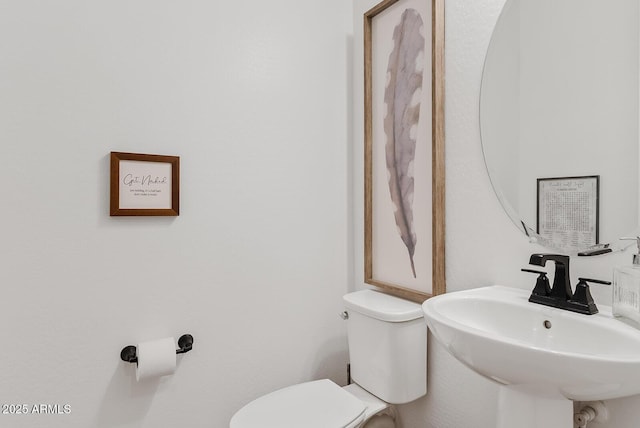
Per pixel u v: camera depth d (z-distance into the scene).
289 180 1.68
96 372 1.28
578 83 1.00
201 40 1.47
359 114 1.83
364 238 1.75
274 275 1.65
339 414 1.26
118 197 1.29
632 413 0.89
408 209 1.52
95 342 1.28
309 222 1.74
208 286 1.49
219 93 1.51
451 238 1.35
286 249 1.68
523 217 1.12
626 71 0.91
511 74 1.15
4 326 1.15
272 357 1.64
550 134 1.06
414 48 1.48
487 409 1.23
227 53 1.53
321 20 1.77
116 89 1.31
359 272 1.84
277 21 1.65
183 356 1.44
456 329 0.81
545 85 1.07
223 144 1.52
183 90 1.43
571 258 1.02
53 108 1.21
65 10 1.23
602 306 0.95
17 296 1.17
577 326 0.88
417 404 1.49
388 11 1.62
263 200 1.61
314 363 1.76
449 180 1.35
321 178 1.78
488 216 1.23
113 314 1.31
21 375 1.17
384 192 1.66
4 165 1.15
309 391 1.42
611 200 0.94
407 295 1.49
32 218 1.18
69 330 1.24
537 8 1.09
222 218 1.52
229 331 1.54
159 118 1.39
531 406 0.86
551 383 0.72
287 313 1.68
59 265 1.22
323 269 1.79
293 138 1.69
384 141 1.65
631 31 0.90
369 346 1.43
